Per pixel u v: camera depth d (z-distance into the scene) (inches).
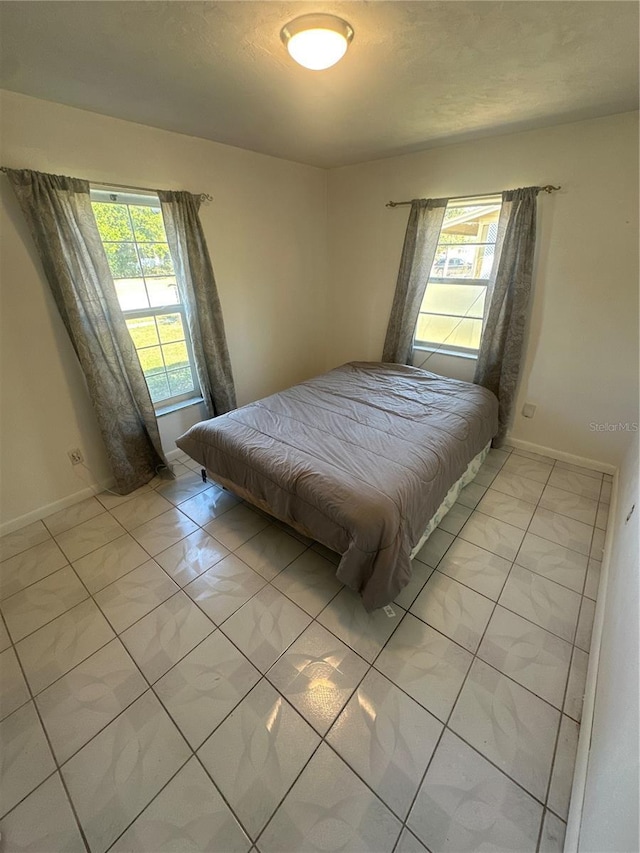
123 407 96.8
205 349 113.1
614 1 44.6
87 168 80.8
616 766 32.7
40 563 79.3
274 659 59.9
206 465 89.9
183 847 41.6
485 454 110.7
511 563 77.0
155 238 100.3
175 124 87.6
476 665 58.5
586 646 61.2
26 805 45.1
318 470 70.4
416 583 72.7
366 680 56.7
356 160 122.6
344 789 45.4
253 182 115.3
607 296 95.0
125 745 50.0
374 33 51.3
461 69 61.7
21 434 85.6
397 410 96.6
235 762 48.1
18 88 67.2
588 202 91.3
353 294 146.9
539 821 42.6
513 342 108.0
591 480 104.0
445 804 44.0
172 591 72.2
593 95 72.3
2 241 74.2
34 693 56.1
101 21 47.9
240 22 48.6
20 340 80.9
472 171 104.9
